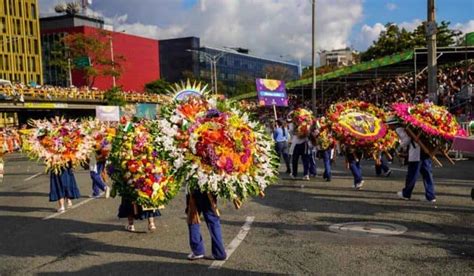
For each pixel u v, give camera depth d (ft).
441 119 34.24
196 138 22.03
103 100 209.36
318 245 24.88
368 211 32.91
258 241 26.05
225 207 35.81
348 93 143.43
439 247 23.89
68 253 25.38
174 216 33.94
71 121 39.04
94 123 43.93
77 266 23.00
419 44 156.66
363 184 44.96
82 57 245.24
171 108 23.41
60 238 28.76
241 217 32.24
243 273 20.90
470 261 21.58
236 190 22.75
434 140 34.50
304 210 34.04
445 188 40.86
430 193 35.27
